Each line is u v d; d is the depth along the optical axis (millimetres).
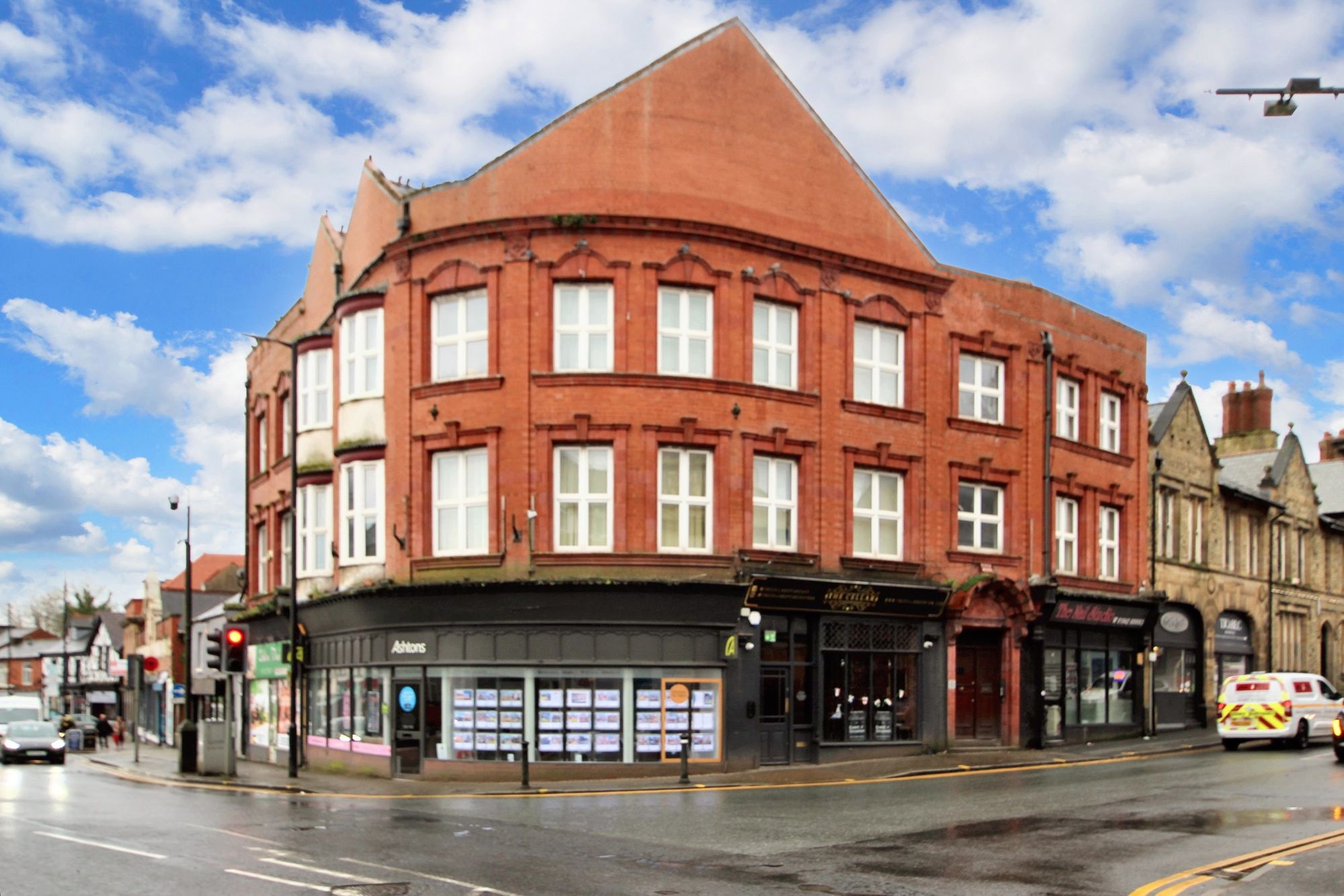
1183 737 36125
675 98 28109
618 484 26641
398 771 27188
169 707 59938
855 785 23359
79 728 57594
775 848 14891
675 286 27703
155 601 66375
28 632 124688
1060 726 33688
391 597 27453
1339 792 20578
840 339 29641
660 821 17688
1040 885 12320
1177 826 16484
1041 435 33844
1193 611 41219
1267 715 31203
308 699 32344
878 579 29453
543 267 27188
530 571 26391
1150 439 39281
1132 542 37406
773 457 28625
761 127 29031
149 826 17625
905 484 30750
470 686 26594
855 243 30312
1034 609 32219
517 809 20000
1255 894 11648
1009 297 33438
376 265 30062
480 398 27297
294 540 28172
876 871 13188
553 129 27641
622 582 25859
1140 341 38656
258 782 26562
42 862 13961
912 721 30344
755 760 26844
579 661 25953
